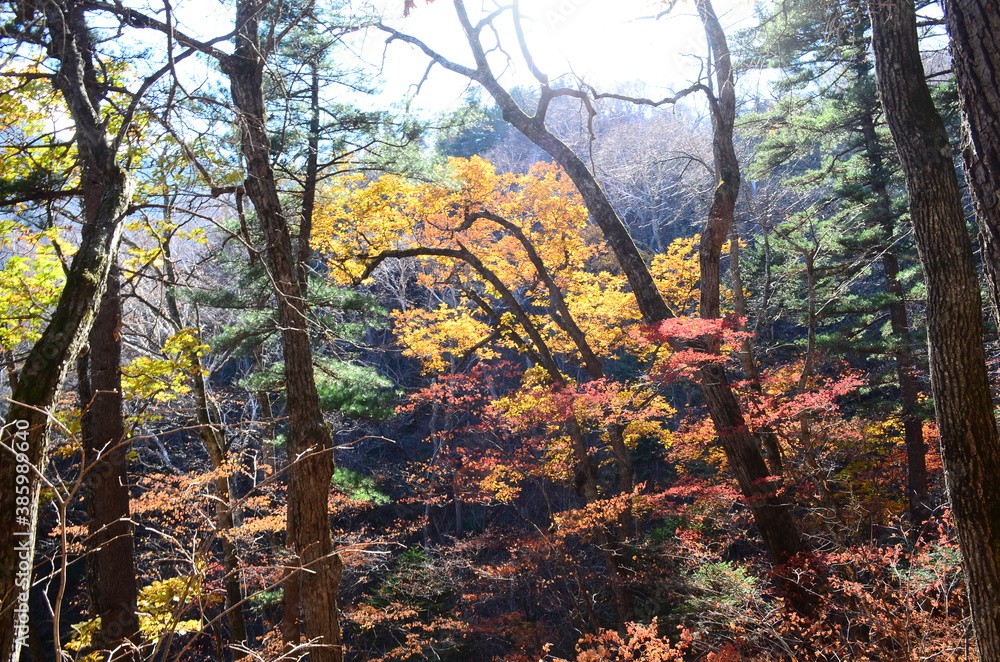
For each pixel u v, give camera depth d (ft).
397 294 75.10
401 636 55.01
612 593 47.16
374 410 37.42
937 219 18.15
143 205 14.69
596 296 48.08
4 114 25.11
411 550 56.13
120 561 20.20
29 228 26.78
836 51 43.24
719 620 27.09
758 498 31.42
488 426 48.26
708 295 37.35
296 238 35.86
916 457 43.57
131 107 14.66
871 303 46.06
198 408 34.99
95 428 20.76
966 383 17.46
